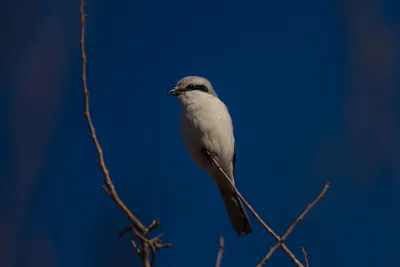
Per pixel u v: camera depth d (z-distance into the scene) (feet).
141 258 17.43
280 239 19.86
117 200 18.01
